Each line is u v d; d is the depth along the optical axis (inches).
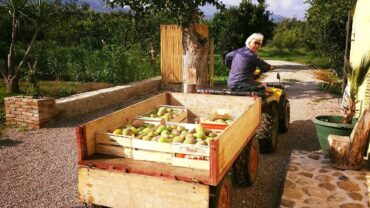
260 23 912.9
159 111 211.9
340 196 181.0
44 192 194.9
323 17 591.2
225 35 906.1
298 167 217.9
